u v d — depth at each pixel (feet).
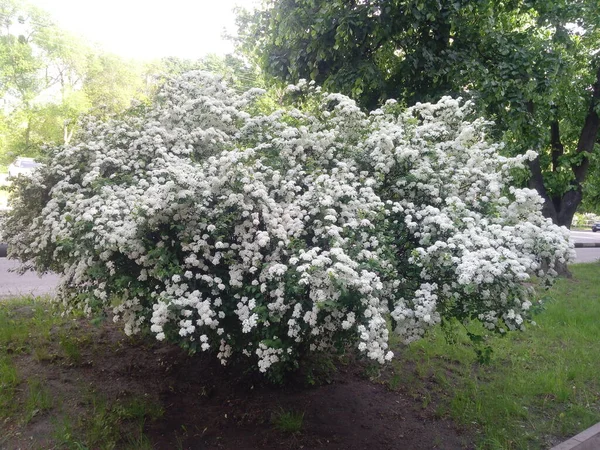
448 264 10.64
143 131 14.20
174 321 10.65
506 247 11.53
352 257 10.46
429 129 14.34
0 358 14.51
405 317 11.05
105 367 14.82
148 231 11.12
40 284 26.63
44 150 15.57
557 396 15.65
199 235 11.04
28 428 11.64
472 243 10.98
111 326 17.92
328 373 15.53
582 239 100.68
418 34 23.65
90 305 11.26
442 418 14.02
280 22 24.81
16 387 13.19
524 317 11.52
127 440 11.60
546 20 28.43
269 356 10.43
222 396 13.92
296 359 13.10
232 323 11.14
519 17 31.42
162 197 10.51
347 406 14.11
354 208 11.53
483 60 24.35
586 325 23.00
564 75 27.04
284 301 10.17
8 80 89.66
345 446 12.28
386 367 16.70
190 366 15.10
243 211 10.98
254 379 14.39
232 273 10.62
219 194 11.21
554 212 35.76
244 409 13.43
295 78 25.20
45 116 86.74
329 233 10.31
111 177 13.05
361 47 23.65
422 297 10.81
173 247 11.17
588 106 36.22
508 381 16.28
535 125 27.71
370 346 9.55
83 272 11.99
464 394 15.21
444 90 23.11
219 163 11.23
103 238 10.67
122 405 12.85
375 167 12.81
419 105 15.61
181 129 14.14
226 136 13.97
